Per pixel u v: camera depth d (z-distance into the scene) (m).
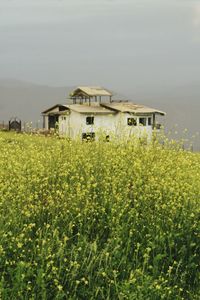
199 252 12.05
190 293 10.34
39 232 11.49
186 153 18.41
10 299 8.99
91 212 12.66
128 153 16.75
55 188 13.84
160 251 11.54
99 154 16.56
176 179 15.00
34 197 13.17
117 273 10.45
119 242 11.60
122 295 9.30
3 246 10.42
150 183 14.38
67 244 11.47
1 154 16.23
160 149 17.91
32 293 9.27
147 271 11.05
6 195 12.27
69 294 9.73
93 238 12.07
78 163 15.40
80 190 13.66
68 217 12.44
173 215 12.70
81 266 10.48
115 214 12.84
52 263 9.76
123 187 14.21
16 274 9.27
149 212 13.01
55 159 15.70
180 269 11.25
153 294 9.60
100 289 9.65
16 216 11.66
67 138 17.98
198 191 14.30
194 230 12.48
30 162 15.20
